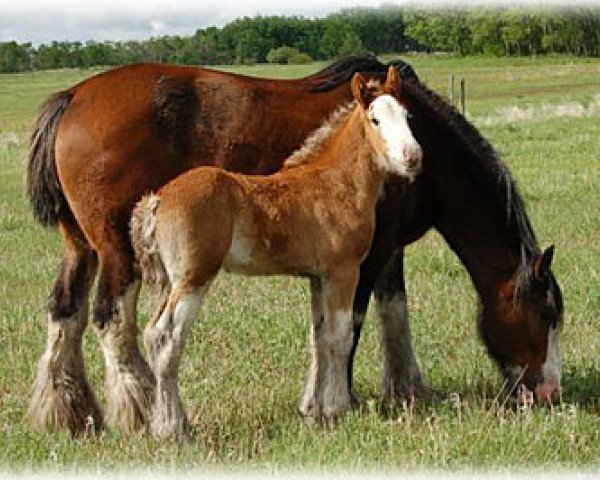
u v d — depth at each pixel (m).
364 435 6.96
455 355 9.34
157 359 6.97
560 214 15.68
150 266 7.13
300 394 8.23
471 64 80.75
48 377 7.76
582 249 13.19
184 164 7.82
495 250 8.27
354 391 8.55
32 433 7.29
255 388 8.23
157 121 7.72
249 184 7.17
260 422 7.59
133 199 7.65
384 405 8.24
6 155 29.25
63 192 7.86
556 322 8.09
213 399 7.98
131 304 7.68
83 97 7.83
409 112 8.12
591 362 8.98
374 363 9.20
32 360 9.04
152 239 7.05
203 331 9.74
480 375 8.79
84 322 7.93
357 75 7.53
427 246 13.66
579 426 7.12
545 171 20.78
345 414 7.51
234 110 7.89
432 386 8.71
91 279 7.99
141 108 7.71
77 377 7.84
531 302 8.08
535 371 8.11
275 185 7.26
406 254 13.16
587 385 8.42
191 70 8.02
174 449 6.67
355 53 8.56
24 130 38.94
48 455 6.78
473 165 8.26
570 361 9.01
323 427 7.41
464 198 8.30
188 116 7.81
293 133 7.96
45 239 15.29
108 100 7.74
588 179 19.25
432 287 11.50
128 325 7.65
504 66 77.81
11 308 10.95
